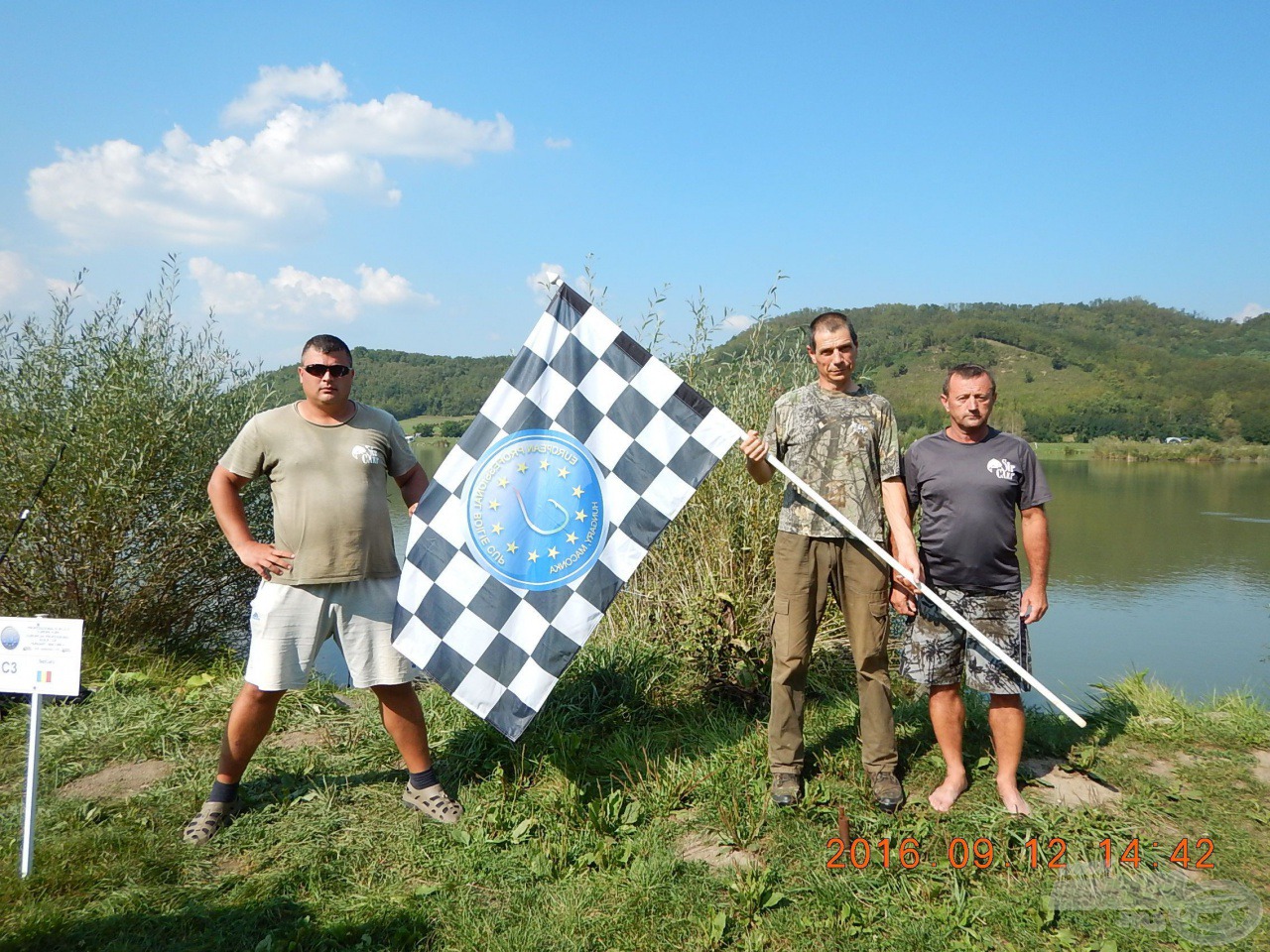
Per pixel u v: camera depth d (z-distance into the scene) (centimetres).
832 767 375
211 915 272
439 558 339
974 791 356
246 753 331
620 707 445
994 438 341
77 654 293
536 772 378
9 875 288
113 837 316
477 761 387
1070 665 826
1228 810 344
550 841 317
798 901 280
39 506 570
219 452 639
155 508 616
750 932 263
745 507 579
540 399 349
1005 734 343
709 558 580
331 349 326
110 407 590
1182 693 505
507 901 282
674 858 304
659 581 590
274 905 277
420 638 333
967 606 340
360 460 333
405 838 323
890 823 325
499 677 335
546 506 342
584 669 482
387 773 378
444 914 273
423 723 346
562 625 337
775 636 352
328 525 324
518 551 341
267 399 694
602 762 392
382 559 339
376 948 258
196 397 628
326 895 285
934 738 412
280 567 320
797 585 345
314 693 475
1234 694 488
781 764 351
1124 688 509
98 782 379
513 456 345
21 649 293
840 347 343
